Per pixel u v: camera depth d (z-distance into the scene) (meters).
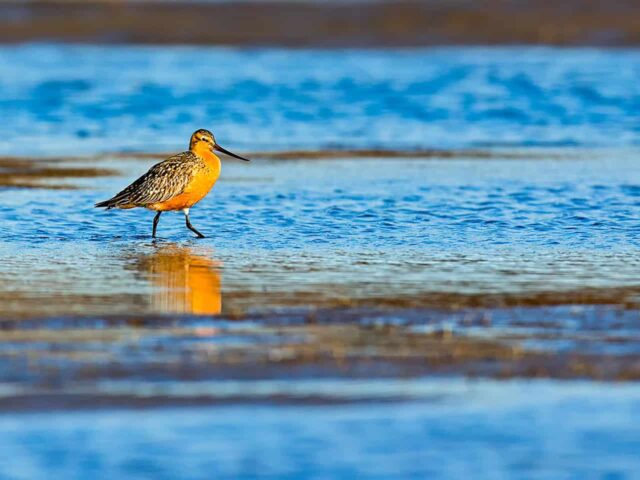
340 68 36.41
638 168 23.09
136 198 17.08
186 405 9.99
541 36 40.94
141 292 13.62
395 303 13.06
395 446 9.37
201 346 11.36
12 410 9.86
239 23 43.06
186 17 44.09
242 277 14.45
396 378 10.57
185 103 31.69
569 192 20.47
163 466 9.03
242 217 18.61
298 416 9.85
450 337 11.71
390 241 16.73
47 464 9.05
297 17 43.69
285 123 29.41
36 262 15.37
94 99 32.09
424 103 31.70
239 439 9.45
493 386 10.42
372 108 31.17
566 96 32.34
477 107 31.14
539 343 11.52
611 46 39.75
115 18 43.97
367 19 43.22
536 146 26.25
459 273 14.61
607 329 12.01
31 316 12.41
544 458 9.21
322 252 16.00
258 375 10.60
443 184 21.39
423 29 41.94
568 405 10.09
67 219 18.44
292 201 19.86
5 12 44.72
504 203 19.52
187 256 15.81
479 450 9.33
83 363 10.82
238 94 32.75
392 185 21.34
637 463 9.14
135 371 10.65
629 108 30.89
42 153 25.58
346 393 10.26
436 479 8.91
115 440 9.41
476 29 41.84
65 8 45.44
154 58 38.25
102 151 25.94
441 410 9.98
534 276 14.45
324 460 9.16
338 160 24.55
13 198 20.11
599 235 17.11
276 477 8.91
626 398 10.20
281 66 36.81
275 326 12.08
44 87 33.50
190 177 17.16
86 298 13.28
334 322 12.24
